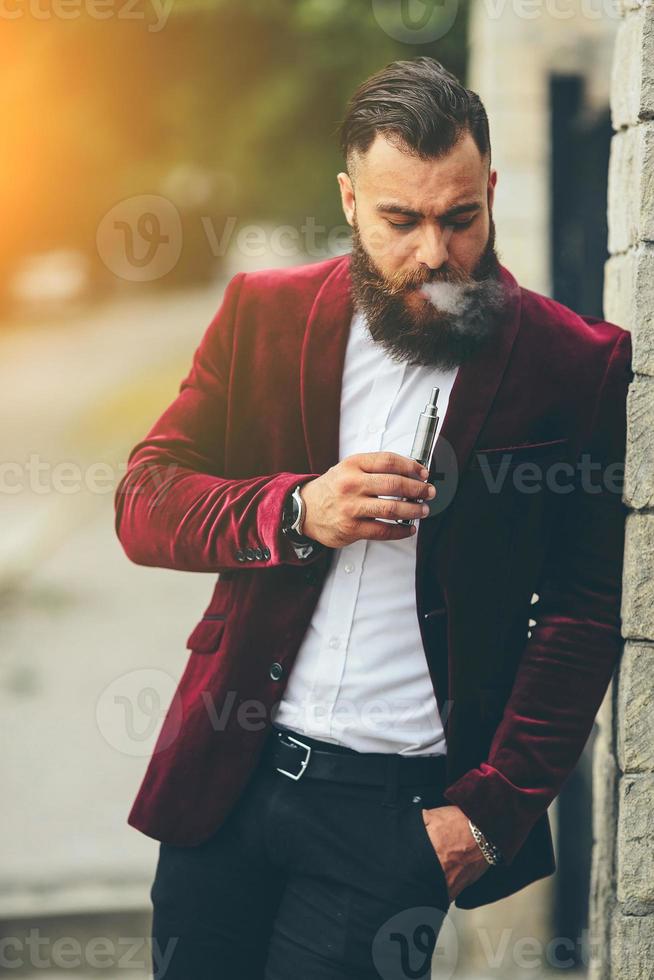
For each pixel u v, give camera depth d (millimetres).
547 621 2967
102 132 14195
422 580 2840
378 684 2867
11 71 13617
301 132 11781
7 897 6461
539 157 5555
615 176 3352
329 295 2961
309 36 10477
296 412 2936
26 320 33812
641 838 3123
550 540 2957
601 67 5512
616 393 2918
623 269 3236
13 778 8164
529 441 2855
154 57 12812
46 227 20172
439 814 2854
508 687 3014
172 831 2973
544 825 3102
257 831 2941
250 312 3033
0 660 10750
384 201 2676
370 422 2879
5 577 13695
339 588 2881
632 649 3041
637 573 2998
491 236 2832
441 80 2682
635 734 3086
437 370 2842
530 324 2889
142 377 24547
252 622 2949
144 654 10930
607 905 3465
